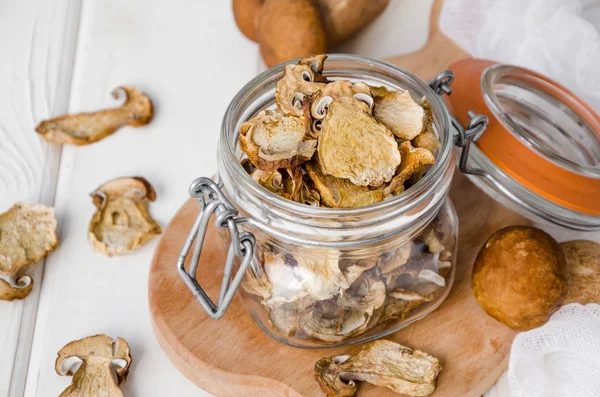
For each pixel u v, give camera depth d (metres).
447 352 0.45
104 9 0.64
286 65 0.43
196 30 0.63
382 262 0.42
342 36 0.60
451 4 0.59
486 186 0.49
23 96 0.59
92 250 0.52
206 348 0.45
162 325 0.46
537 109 0.51
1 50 0.61
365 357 0.45
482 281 0.46
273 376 0.44
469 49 0.59
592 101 0.56
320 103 0.41
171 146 0.57
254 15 0.59
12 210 0.52
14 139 0.56
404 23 0.63
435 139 0.41
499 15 0.58
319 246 0.40
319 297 0.41
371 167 0.40
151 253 0.52
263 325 0.45
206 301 0.43
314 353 0.45
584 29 0.57
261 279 0.43
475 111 0.48
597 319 0.45
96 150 0.56
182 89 0.60
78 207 0.54
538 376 0.44
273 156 0.40
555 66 0.57
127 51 0.62
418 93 0.43
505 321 0.46
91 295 0.50
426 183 0.39
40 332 0.49
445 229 0.44
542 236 0.46
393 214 0.39
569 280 0.47
